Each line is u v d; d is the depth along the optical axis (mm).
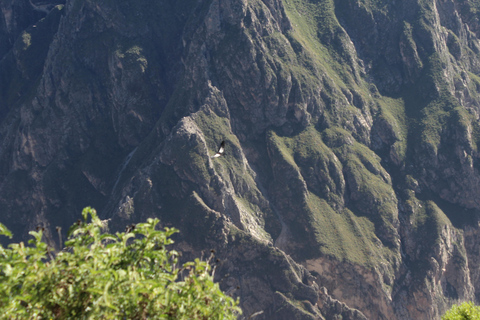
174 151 142000
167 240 23625
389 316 129875
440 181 153625
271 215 143625
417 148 157875
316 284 128750
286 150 151625
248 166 151000
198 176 138625
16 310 20094
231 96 159500
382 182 150750
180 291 23062
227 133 151375
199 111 152250
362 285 130625
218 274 129125
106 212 147750
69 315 20547
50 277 20703
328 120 158625
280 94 156500
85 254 21609
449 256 141500
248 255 130750
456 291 141000
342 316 126750
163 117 162000
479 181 153000
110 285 20875
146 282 21344
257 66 157875
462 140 155375
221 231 131375
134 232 23375
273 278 127938
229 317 23594
